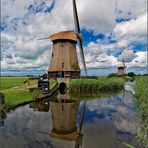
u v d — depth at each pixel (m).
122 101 28.22
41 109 22.42
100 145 11.06
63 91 42.41
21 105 23.89
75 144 11.47
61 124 16.17
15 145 11.39
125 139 11.91
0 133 13.57
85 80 40.91
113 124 15.49
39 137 12.84
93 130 14.04
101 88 41.50
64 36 45.50
